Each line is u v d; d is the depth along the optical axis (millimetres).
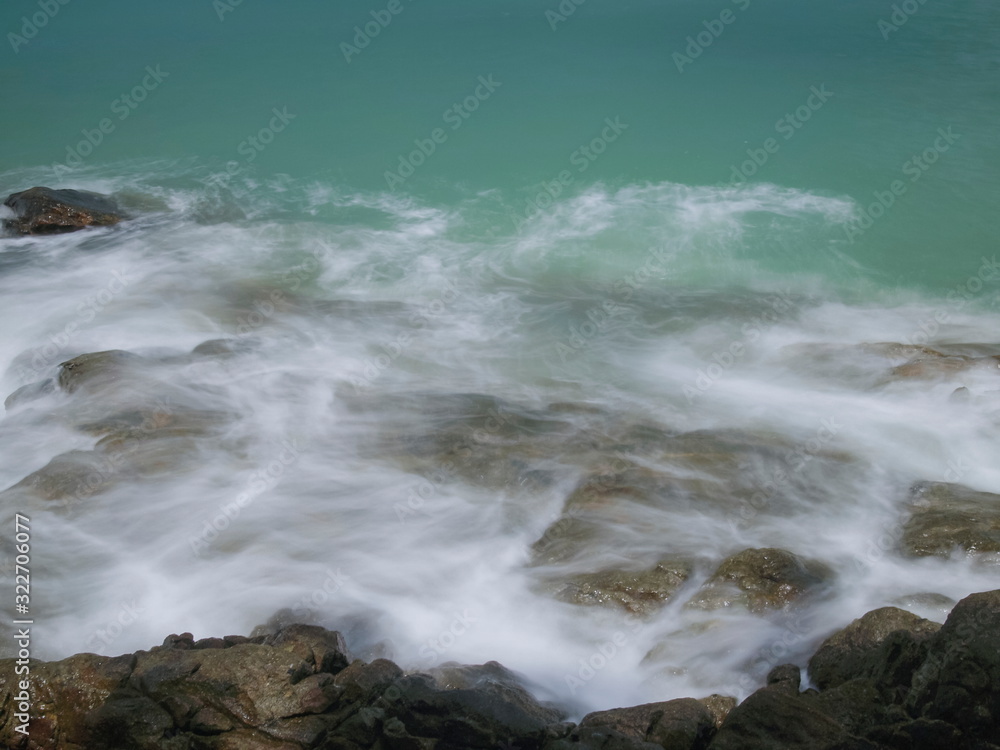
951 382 15648
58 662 9797
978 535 11375
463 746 8734
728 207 25062
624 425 14750
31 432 14969
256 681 9336
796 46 37562
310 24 43031
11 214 25031
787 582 10930
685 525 12211
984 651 8367
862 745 8188
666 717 9055
